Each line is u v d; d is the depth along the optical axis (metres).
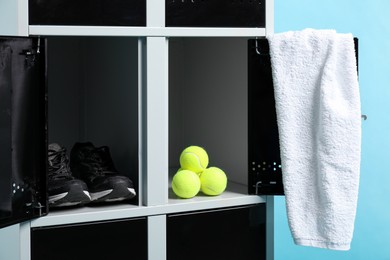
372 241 2.94
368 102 2.92
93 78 1.88
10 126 1.34
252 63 1.63
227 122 1.84
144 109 1.53
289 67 1.58
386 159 2.95
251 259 1.67
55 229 1.45
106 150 1.69
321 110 1.55
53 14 1.42
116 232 1.51
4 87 1.32
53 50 1.95
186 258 1.59
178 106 2.07
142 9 1.50
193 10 1.55
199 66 1.96
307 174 1.58
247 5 1.61
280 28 2.86
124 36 1.53
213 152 1.91
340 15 2.91
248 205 1.66
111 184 1.50
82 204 1.53
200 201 1.59
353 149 1.56
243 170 1.78
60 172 1.55
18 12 1.39
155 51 1.52
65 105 1.98
